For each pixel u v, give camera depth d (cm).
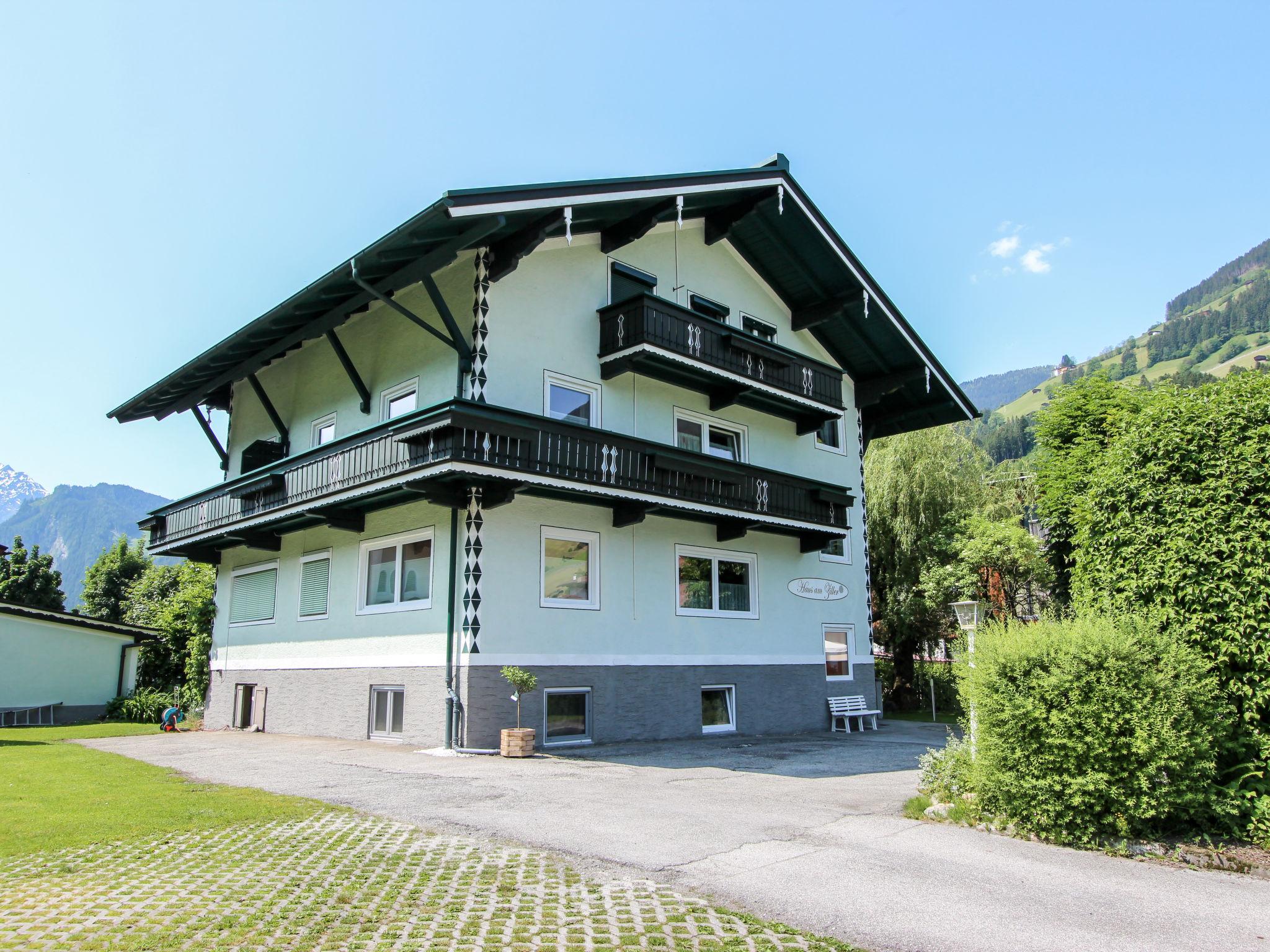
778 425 2019
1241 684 781
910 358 2147
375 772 1102
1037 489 1781
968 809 821
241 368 1939
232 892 563
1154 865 688
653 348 1562
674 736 1627
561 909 544
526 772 1112
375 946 477
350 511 1595
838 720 1995
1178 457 839
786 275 2048
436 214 1229
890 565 2798
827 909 563
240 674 1923
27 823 750
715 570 1789
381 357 1664
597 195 1412
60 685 2477
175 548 2031
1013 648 803
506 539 1412
